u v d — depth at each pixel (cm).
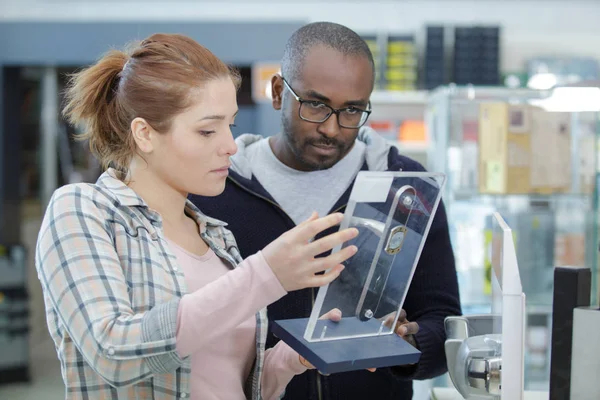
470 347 134
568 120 328
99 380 122
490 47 493
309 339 123
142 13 582
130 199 127
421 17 584
